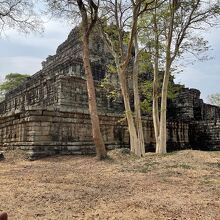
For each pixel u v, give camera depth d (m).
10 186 8.99
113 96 29.88
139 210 6.31
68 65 32.50
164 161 14.83
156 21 19.91
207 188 8.71
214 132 33.19
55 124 20.42
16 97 39.50
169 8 19.41
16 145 20.72
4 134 23.61
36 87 33.38
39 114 19.48
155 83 20.66
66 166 14.49
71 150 20.81
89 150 22.14
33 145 18.70
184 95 38.91
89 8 17.45
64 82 28.05
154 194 7.87
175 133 32.19
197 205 6.73
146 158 16.23
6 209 6.38
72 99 28.45
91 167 13.75
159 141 19.50
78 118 22.00
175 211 6.24
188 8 18.84
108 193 8.02
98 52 36.47
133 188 8.71
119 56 20.88
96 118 16.41
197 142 34.41
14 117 21.80
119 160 15.59
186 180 10.09
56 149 19.91
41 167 14.19
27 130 19.73
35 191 8.27
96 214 6.03
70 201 7.14
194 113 39.47
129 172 12.02
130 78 33.53
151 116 29.42
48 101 29.84
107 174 11.61
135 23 16.67
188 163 14.21
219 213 6.12
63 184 9.40
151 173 11.71
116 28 19.95
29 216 5.88
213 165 13.75
